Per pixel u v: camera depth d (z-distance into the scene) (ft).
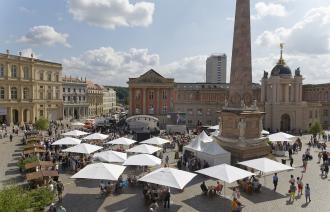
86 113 426.10
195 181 104.06
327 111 290.15
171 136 198.70
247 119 133.80
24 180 100.48
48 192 75.61
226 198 87.56
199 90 314.14
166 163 122.93
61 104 323.37
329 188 97.45
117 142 135.54
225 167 87.92
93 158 111.34
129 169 117.19
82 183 99.86
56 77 315.58
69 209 78.13
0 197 53.31
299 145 165.68
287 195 90.68
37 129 213.46
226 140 136.46
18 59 271.28
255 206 81.87
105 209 78.43
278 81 251.80
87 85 447.01
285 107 252.21
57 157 127.44
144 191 84.74
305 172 117.08
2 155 139.23
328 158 124.06
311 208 80.53
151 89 292.81
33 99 285.84
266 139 138.31
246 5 134.41
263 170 90.94
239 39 135.54
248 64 136.15
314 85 312.50
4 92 263.08
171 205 81.82
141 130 223.30
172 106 298.76
